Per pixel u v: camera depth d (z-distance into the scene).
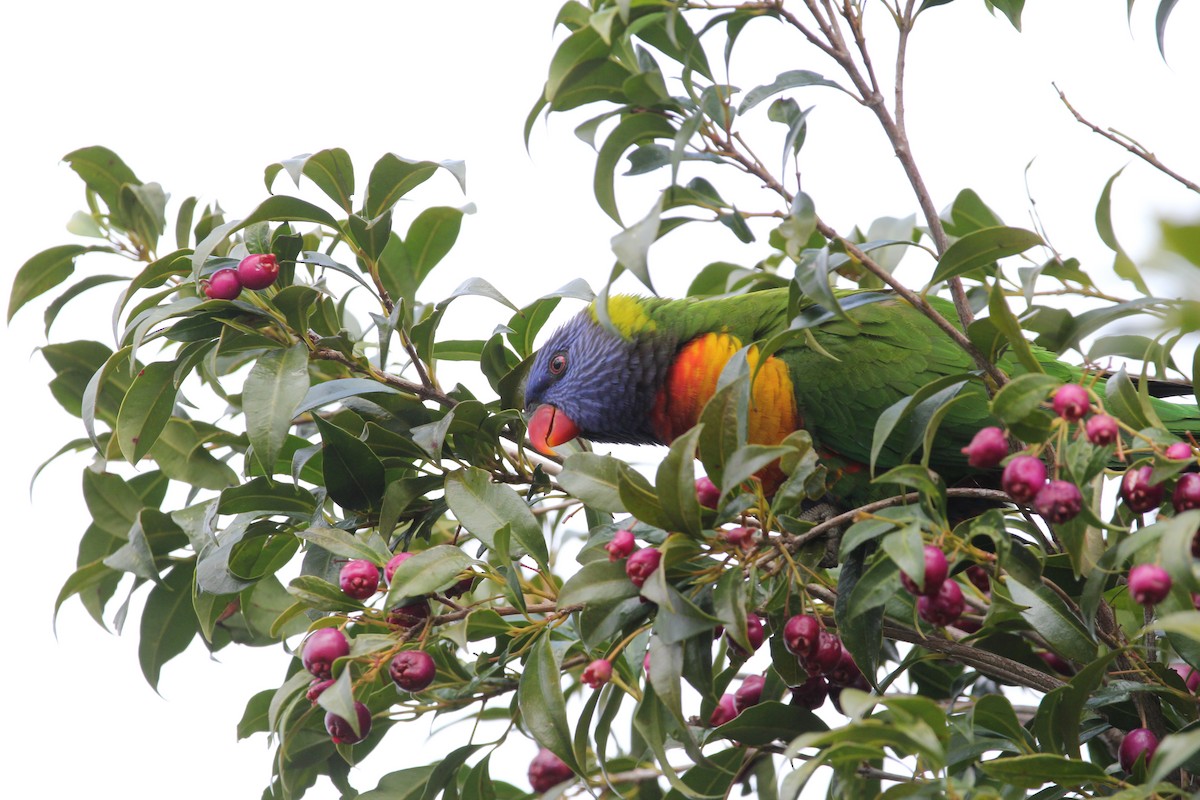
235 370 8.77
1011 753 5.61
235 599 8.09
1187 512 4.34
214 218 8.16
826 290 5.20
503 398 7.38
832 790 6.21
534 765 6.79
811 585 6.24
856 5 6.03
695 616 4.97
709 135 5.79
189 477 8.33
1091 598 4.92
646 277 4.81
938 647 6.32
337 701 5.09
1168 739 4.01
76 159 8.75
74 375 8.68
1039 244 5.41
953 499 8.35
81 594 8.33
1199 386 5.43
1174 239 2.84
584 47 5.75
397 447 6.88
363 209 7.02
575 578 5.32
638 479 5.18
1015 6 7.13
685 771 6.90
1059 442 4.73
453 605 5.91
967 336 5.59
